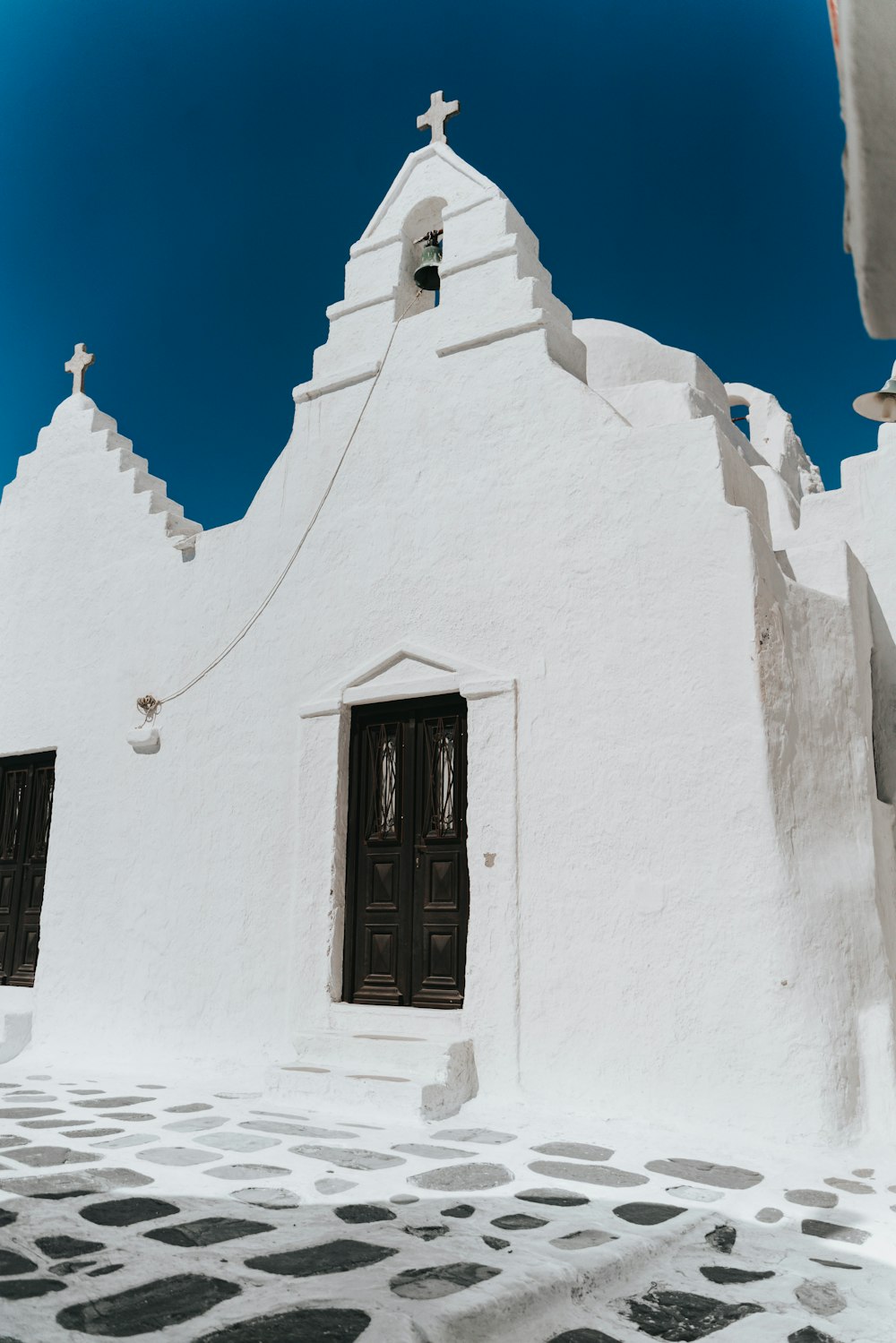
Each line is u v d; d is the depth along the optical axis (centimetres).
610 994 495
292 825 650
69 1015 738
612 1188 364
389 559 650
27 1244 287
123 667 795
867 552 759
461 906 581
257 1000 635
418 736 621
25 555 918
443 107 752
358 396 705
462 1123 477
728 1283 276
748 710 485
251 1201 338
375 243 741
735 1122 447
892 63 138
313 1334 220
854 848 504
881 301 154
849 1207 347
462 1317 232
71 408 942
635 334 980
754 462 945
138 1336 219
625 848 507
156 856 723
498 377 632
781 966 450
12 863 853
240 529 745
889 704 600
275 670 692
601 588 550
